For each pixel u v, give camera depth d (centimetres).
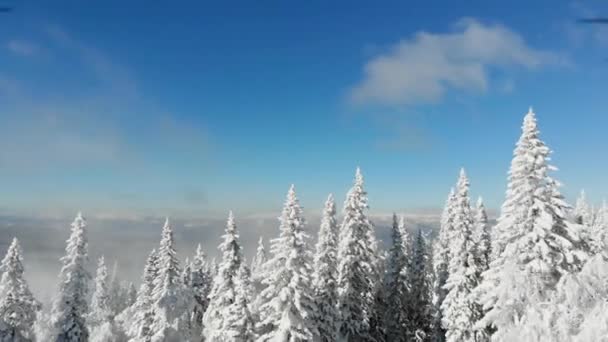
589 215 5247
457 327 3609
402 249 4594
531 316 1898
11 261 4194
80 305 4262
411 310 4656
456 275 3703
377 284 4509
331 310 3600
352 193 4050
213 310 3634
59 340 4169
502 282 2059
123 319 6544
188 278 5353
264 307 3006
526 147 2172
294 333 2827
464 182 3822
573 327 1759
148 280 5225
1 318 4059
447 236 4784
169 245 4484
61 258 4291
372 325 4225
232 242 3562
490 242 3903
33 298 4294
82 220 4359
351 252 3922
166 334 4294
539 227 2028
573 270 1988
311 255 3022
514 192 2153
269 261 2994
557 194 2094
